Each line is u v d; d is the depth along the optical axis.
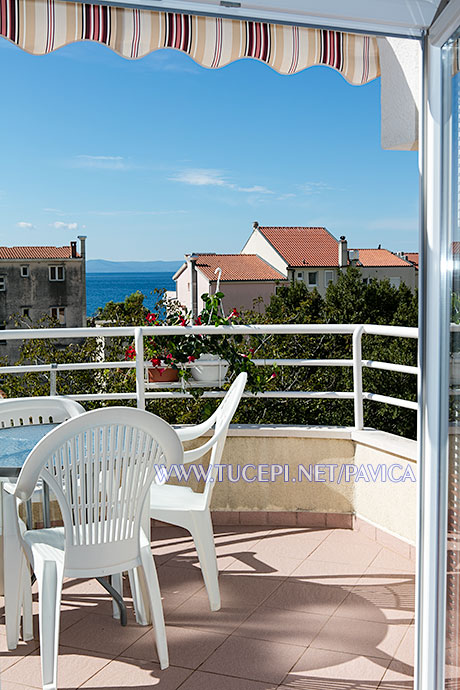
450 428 2.08
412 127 2.71
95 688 2.50
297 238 39.31
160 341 4.42
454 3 1.88
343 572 3.51
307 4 1.88
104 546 2.54
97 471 2.51
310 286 37.75
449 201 2.05
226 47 2.67
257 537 3.99
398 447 3.65
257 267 38.31
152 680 2.55
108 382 7.32
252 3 1.84
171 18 2.58
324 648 2.78
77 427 2.43
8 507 2.75
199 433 3.48
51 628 2.45
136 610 2.99
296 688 2.50
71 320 46.56
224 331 4.20
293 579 3.43
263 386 4.30
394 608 3.12
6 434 3.09
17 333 3.93
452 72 2.00
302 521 4.14
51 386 4.02
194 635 2.88
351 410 9.09
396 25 2.00
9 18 2.41
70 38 2.50
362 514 4.01
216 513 4.20
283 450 4.12
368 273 39.16
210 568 3.10
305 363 4.20
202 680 2.55
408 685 2.51
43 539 2.66
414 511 3.60
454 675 2.09
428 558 2.16
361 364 4.02
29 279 46.12
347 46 2.85
